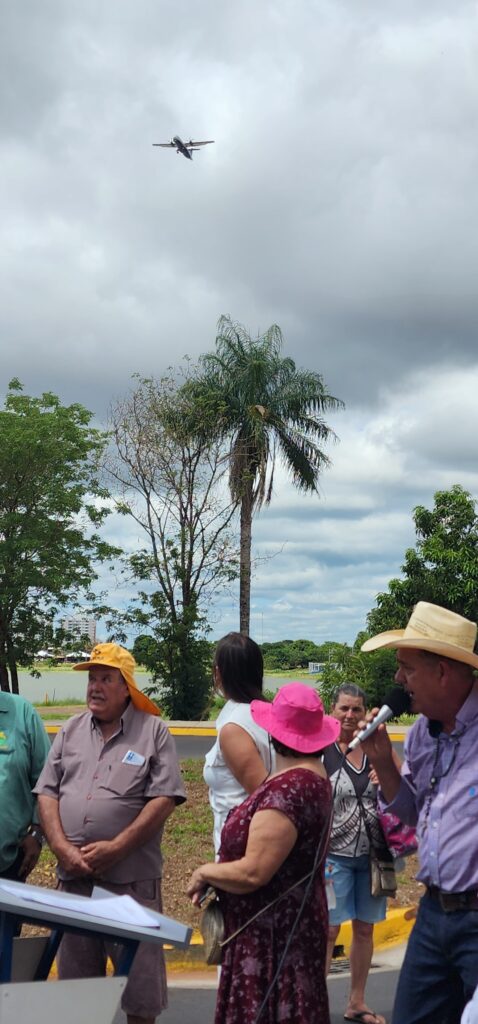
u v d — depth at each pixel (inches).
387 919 323.6
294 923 148.3
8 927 138.3
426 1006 158.6
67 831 202.4
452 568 1077.8
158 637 1147.9
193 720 1126.4
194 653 1134.4
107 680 204.7
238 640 198.7
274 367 1237.7
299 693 157.2
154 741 206.5
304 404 1239.5
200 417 1165.7
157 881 204.2
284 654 1840.6
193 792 517.0
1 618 1232.2
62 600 1225.4
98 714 205.2
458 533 1103.0
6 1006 128.4
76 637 1247.5
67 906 137.7
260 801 151.5
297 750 154.1
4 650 1262.3
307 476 1253.1
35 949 154.8
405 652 157.8
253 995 146.6
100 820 199.8
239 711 192.9
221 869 148.8
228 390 1213.1
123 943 143.9
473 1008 127.3
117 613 1156.5
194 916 321.7
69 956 194.4
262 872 146.4
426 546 1086.4
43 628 1241.4
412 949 160.1
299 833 149.3
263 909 148.8
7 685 1270.9
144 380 1171.9
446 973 156.8
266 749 191.0
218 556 1157.7
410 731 164.1
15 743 214.5
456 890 151.6
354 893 245.9
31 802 217.3
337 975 284.5
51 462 1228.5
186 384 1205.7
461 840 151.7
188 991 272.7
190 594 1155.3
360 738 160.6
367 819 241.4
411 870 383.9
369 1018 244.2
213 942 152.0
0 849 211.0
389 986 274.7
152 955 194.9
